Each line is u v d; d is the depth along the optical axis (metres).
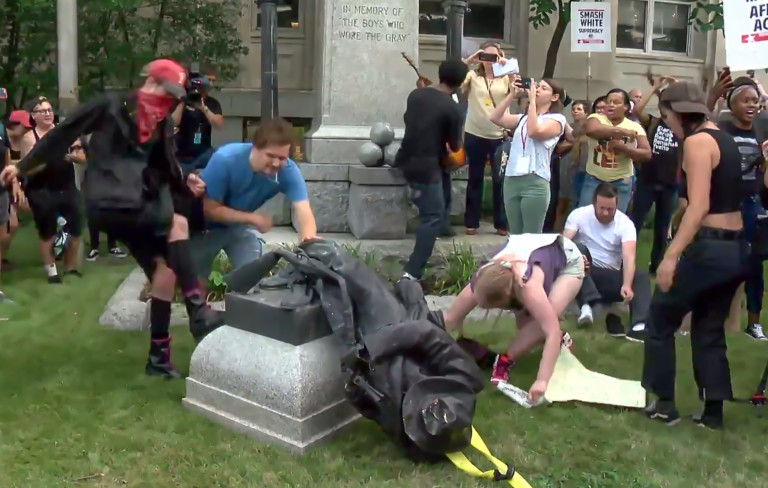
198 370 3.72
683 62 13.27
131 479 3.07
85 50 9.48
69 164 6.45
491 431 3.65
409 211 6.97
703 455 3.47
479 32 12.08
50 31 9.79
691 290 3.63
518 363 4.64
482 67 7.24
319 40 7.57
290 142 3.95
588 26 9.74
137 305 5.43
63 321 5.34
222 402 3.62
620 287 5.46
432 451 3.17
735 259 3.55
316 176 6.80
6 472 3.09
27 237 8.54
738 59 5.29
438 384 3.21
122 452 3.30
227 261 5.95
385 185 6.48
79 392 3.96
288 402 3.36
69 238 6.62
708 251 3.56
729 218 3.59
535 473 3.27
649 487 3.13
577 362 4.48
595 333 5.38
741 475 3.27
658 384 3.83
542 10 11.12
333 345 3.52
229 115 10.88
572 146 7.71
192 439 3.43
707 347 3.77
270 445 3.39
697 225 3.50
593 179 6.90
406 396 3.18
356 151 6.99
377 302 3.44
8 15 9.85
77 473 3.11
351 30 7.03
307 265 3.52
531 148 5.80
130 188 3.67
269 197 4.28
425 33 11.59
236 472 3.14
